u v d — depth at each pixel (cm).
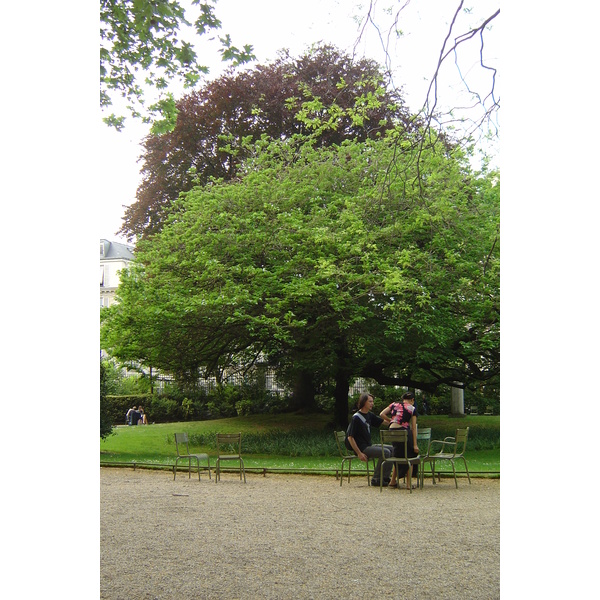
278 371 2653
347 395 2352
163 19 1084
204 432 2350
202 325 2030
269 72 2495
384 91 931
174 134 2519
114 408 3139
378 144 1925
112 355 2080
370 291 1903
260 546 696
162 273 2084
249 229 2011
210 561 633
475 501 997
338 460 1720
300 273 2023
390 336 1998
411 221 1872
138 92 1182
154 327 1981
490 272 1792
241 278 2014
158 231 2605
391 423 1179
